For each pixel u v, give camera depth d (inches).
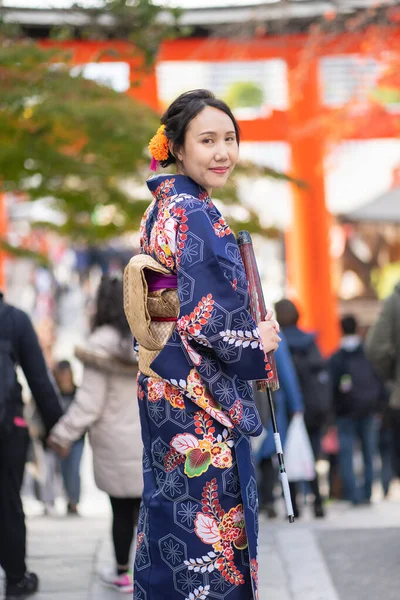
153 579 128.3
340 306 728.3
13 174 363.6
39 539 278.1
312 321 617.6
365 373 411.5
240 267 124.6
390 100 518.9
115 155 352.2
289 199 627.8
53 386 211.2
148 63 354.0
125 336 214.5
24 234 660.7
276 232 430.3
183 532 126.5
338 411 415.2
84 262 1067.9
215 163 127.8
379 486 543.2
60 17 446.6
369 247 737.0
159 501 128.3
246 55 544.4
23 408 206.2
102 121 326.3
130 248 1040.8
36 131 346.6
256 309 129.6
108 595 207.2
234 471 126.9
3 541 202.7
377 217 617.0
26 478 489.1
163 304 128.3
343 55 501.0
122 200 408.2
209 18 519.5
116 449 214.1
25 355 207.2
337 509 408.5
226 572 126.5
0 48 320.8
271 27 499.2
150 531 129.1
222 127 127.8
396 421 306.8
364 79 499.5
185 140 128.3
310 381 361.4
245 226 418.6
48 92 328.5
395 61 445.4
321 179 600.4
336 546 245.1
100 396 215.3
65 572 229.1
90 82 338.0
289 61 546.0
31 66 325.7
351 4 449.7
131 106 343.0
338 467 446.3
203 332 121.6
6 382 200.2
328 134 515.8
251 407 126.3
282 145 718.5
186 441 126.5
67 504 404.2
